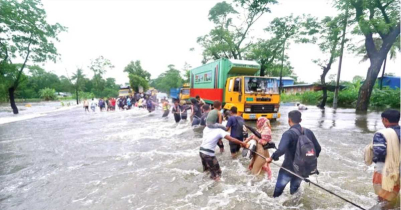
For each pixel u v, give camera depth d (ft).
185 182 14.47
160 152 21.72
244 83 34.63
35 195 13.26
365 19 45.88
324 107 68.69
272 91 36.04
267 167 15.21
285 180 11.32
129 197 12.60
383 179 9.39
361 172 15.40
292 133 10.69
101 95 237.25
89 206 11.75
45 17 68.13
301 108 61.41
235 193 12.72
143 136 29.66
